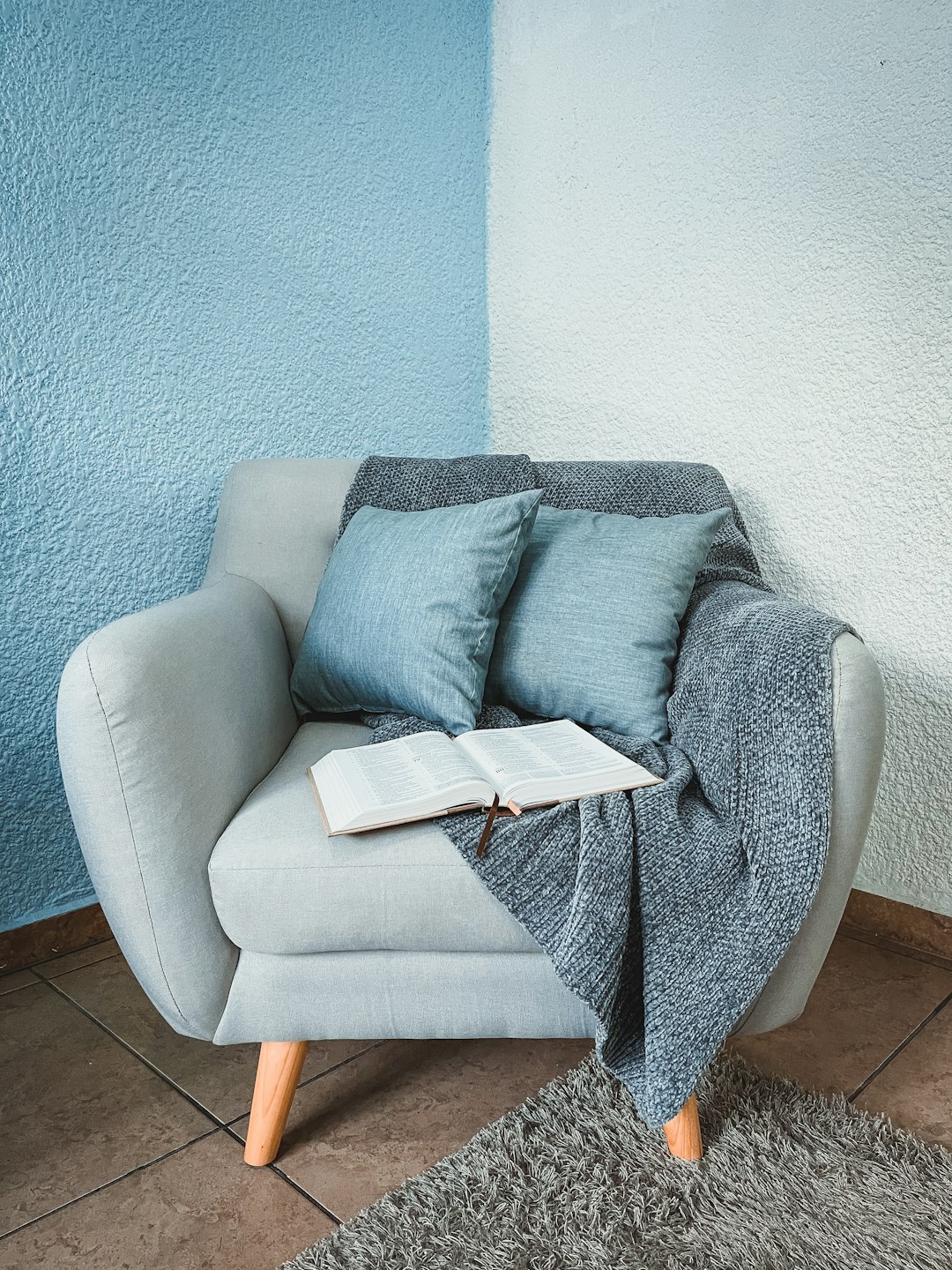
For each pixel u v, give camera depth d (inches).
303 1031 40.3
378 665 49.1
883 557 58.6
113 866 38.2
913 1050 49.9
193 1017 40.2
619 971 37.3
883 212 55.6
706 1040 36.0
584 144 70.1
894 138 54.6
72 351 55.3
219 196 60.7
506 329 78.2
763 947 36.6
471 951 39.3
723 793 40.3
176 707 39.7
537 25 71.7
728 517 58.0
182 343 60.2
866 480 58.7
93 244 55.3
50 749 57.9
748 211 61.6
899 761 59.6
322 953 39.8
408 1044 50.8
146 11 55.7
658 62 64.8
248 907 38.3
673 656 49.6
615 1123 43.0
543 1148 41.4
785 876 36.9
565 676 49.1
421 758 42.7
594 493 58.5
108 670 37.7
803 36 57.5
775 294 61.1
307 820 40.1
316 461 61.5
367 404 71.7
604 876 36.9
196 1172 41.4
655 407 69.0
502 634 51.4
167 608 45.8
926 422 55.6
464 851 37.6
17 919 58.2
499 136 76.0
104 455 57.6
